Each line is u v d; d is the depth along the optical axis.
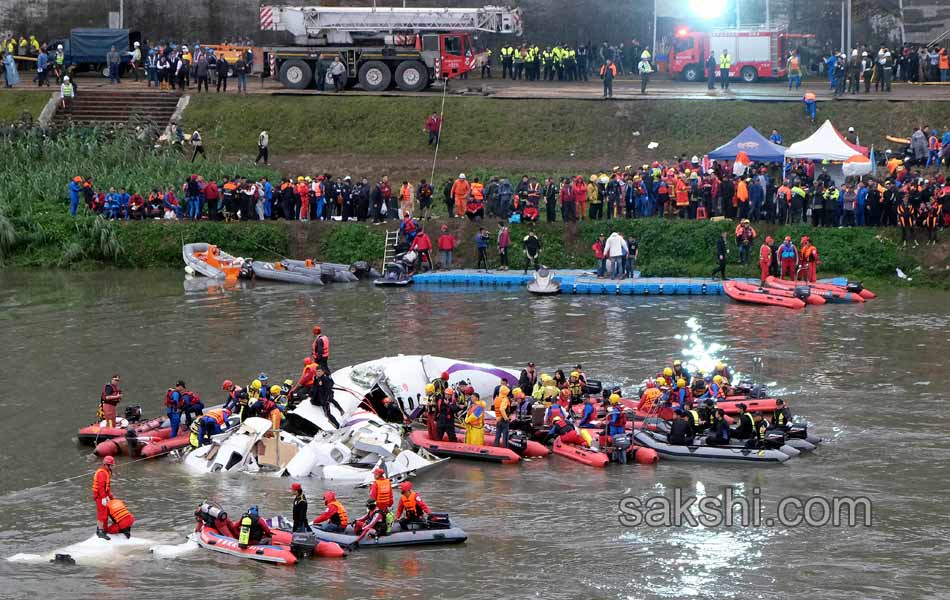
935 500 56.47
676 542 52.59
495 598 47.56
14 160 121.69
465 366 70.56
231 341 84.31
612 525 54.41
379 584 48.75
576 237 108.88
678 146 127.25
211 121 133.12
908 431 65.50
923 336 84.69
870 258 102.25
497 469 61.81
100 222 111.69
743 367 77.06
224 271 107.50
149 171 120.69
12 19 164.38
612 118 131.25
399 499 57.31
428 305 96.56
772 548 52.00
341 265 107.88
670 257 106.19
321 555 51.50
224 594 47.81
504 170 123.44
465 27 138.38
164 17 165.00
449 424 64.44
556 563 50.69
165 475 60.62
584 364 77.94
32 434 65.69
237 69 139.50
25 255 112.06
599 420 65.50
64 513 55.75
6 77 143.62
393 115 133.00
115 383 64.75
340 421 64.81
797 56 140.12
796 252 100.38
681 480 59.78
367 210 112.31
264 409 64.62
